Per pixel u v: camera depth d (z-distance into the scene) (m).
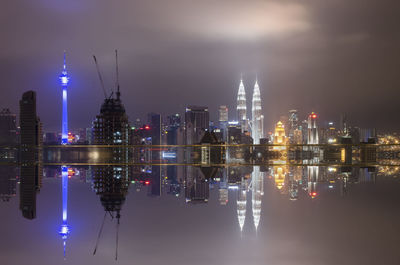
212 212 77.31
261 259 45.59
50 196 103.44
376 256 46.09
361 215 72.50
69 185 134.62
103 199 97.12
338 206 83.81
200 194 108.31
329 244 51.59
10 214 75.50
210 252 48.62
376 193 108.12
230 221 67.75
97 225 64.56
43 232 59.66
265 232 58.62
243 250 49.34
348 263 43.75
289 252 48.25
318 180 154.12
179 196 103.44
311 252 48.12
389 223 64.94
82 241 54.09
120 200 95.62
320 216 71.62
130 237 56.28
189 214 75.00
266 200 94.69
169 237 56.03
